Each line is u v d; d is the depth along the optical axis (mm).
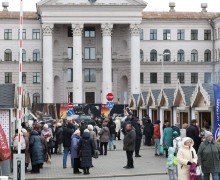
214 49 119188
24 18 115312
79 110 77312
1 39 115688
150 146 49438
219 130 27828
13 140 31219
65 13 109562
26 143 31531
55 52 115625
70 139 34438
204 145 22469
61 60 115812
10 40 115875
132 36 111125
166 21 118500
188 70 118750
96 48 117375
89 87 116875
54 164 36781
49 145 36594
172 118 44469
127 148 33531
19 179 24141
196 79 119000
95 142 34719
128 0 110250
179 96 42188
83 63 116750
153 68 117500
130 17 110812
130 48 113438
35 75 115250
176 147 26641
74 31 109938
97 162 37625
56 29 115562
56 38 115562
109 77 110125
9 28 116000
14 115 34719
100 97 117188
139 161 37594
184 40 118938
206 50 119562
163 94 46969
